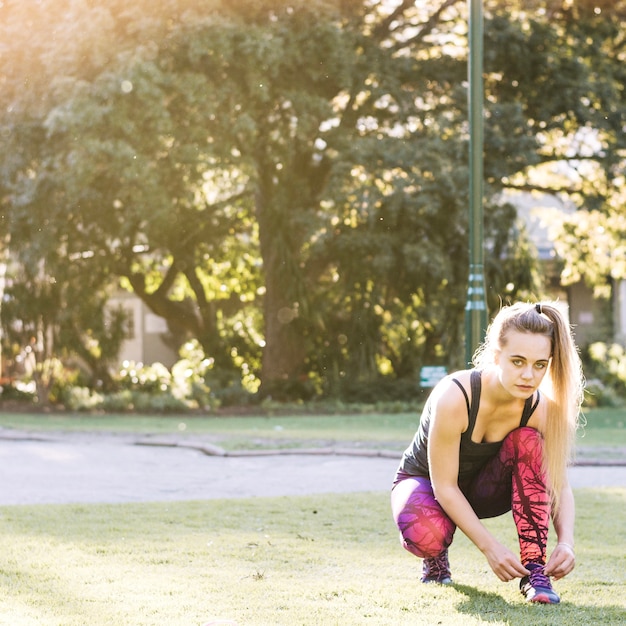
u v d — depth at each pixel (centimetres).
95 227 2533
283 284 2628
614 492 968
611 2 2598
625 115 2477
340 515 801
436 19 2547
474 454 511
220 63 2258
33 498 959
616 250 2986
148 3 2239
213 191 2659
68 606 470
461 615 456
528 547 505
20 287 2620
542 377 476
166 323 3797
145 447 1551
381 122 2522
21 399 2792
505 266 2655
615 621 445
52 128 2145
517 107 2364
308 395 2666
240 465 1291
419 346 2750
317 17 2284
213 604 475
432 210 2289
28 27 2302
